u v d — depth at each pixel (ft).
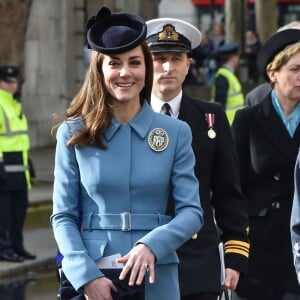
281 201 40.45
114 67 30.86
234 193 37.52
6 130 72.54
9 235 73.20
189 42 38.04
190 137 31.45
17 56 101.14
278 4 243.81
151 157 30.94
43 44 137.69
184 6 258.37
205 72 159.84
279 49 40.34
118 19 31.22
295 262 33.27
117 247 30.53
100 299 29.91
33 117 135.64
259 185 40.78
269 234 40.37
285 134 40.47
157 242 29.81
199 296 36.01
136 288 30.32
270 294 40.40
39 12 136.98
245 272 37.37
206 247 36.32
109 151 30.78
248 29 176.76
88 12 105.60
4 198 72.59
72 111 31.27
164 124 31.24
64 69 140.26
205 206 36.88
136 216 30.63
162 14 258.78
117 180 30.60
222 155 37.35
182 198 30.96
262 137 40.68
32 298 63.10
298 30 40.19
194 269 35.96
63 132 31.09
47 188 99.81
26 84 135.23
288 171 40.45
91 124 30.76
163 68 37.68
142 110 31.30
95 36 31.01
